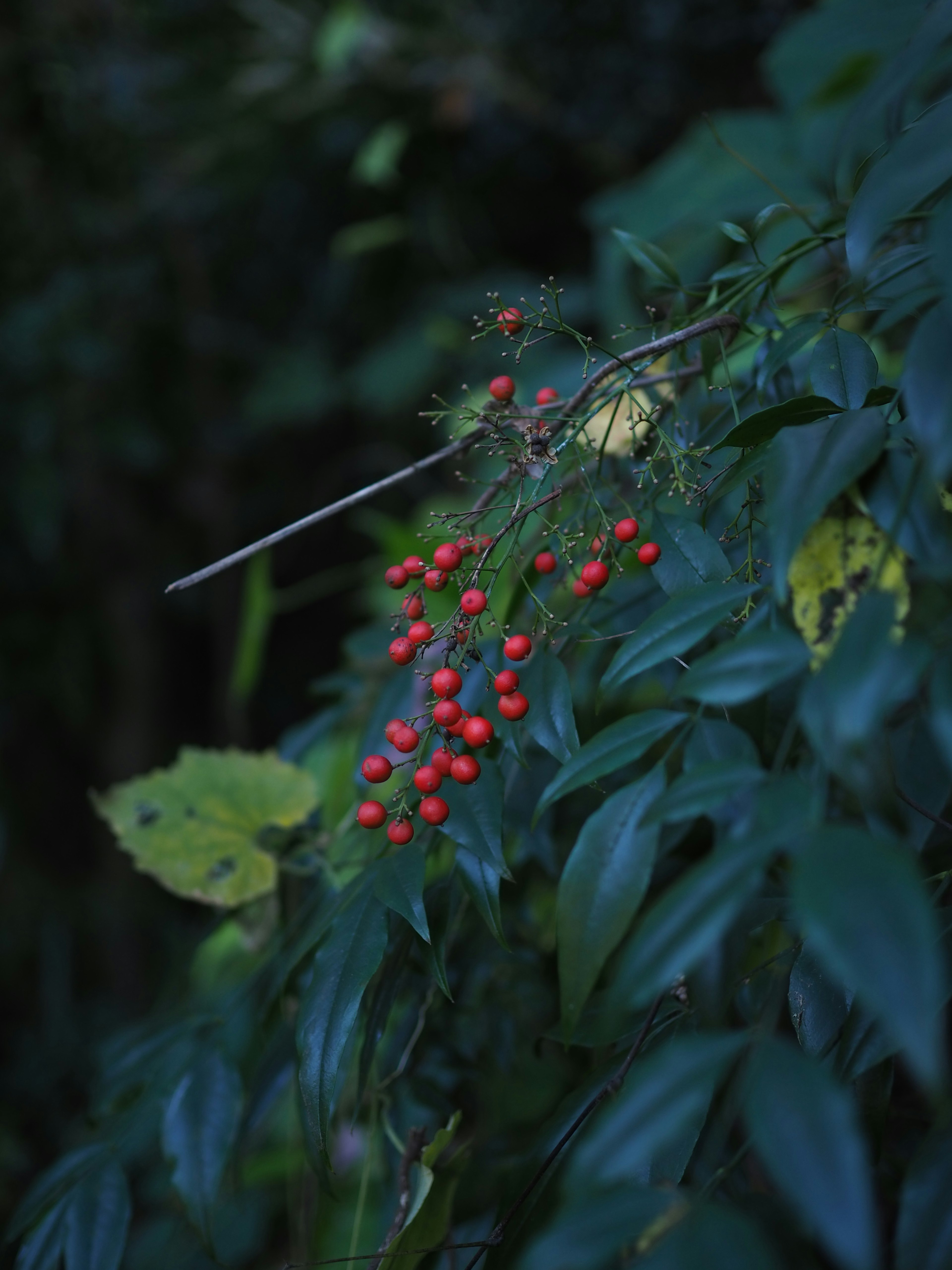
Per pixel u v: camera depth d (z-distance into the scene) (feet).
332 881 2.16
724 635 2.07
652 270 2.04
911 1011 1.45
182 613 6.15
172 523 6.00
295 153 5.37
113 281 5.23
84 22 5.13
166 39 5.22
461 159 5.33
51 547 5.10
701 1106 1.77
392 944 1.99
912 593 1.82
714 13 4.51
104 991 5.50
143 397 5.57
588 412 1.94
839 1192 1.47
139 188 5.33
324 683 2.53
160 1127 2.17
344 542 6.30
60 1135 4.88
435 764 1.88
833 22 3.37
